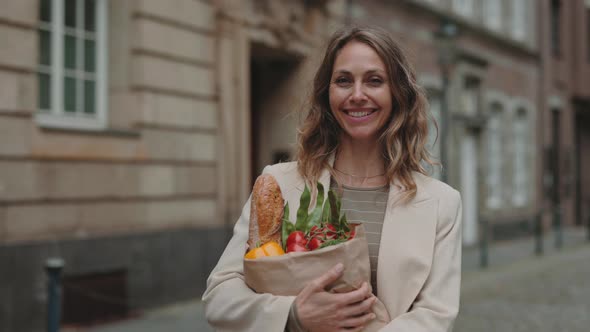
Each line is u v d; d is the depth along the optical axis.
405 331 1.80
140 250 7.83
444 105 10.59
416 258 1.94
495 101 18.06
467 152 16.67
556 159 22.23
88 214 7.30
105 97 7.99
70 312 7.05
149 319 7.39
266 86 11.19
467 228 16.48
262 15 9.75
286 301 1.77
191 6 8.66
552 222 21.52
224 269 2.04
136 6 7.98
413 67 2.12
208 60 8.95
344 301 1.74
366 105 2.03
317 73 2.14
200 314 7.66
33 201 6.72
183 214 8.52
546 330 6.86
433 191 2.06
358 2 12.35
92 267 7.23
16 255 6.47
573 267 12.26
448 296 1.92
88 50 7.82
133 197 7.84
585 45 23.77
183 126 8.54
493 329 6.89
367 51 2.03
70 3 7.56
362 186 2.14
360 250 1.79
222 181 9.12
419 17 14.59
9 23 6.53
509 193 18.64
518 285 10.00
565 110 22.62
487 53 17.64
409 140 2.11
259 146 11.20
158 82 8.19
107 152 7.52
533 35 20.53
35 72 6.79
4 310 6.34
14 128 6.56
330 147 2.22
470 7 17.22
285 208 1.99
